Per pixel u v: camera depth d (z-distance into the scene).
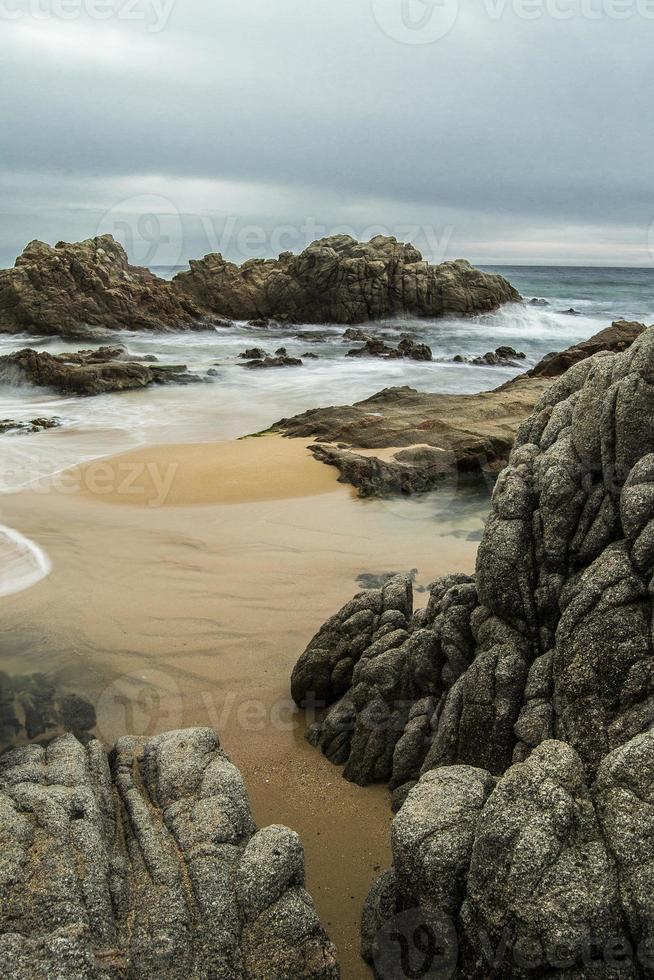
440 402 19.59
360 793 6.16
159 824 4.49
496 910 3.69
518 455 6.21
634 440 5.33
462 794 4.27
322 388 26.44
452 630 6.08
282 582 10.05
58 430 20.00
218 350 35.72
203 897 3.98
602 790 3.85
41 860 3.96
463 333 41.94
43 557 11.05
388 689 6.38
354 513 13.00
